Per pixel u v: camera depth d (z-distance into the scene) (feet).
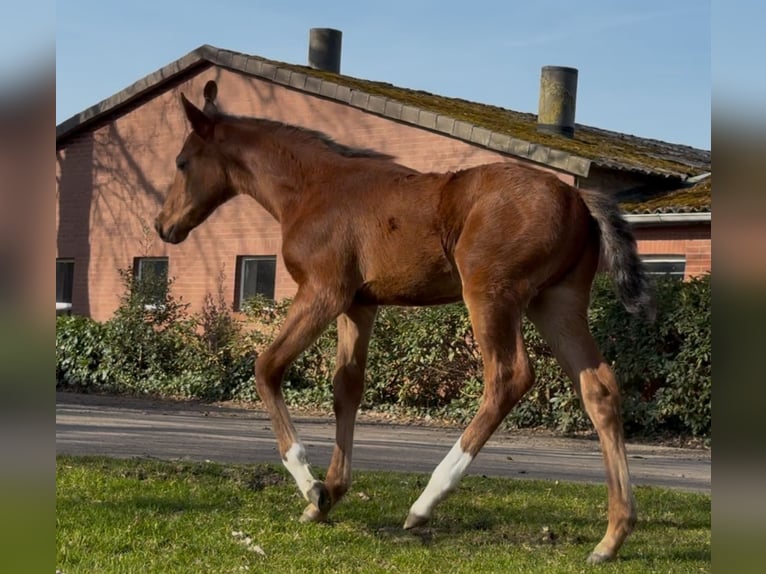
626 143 69.87
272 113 62.80
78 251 71.97
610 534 17.16
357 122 58.95
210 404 54.70
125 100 68.28
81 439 34.09
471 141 53.42
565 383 43.39
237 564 15.97
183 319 64.39
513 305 17.08
